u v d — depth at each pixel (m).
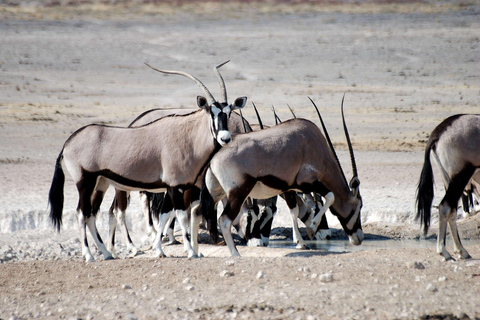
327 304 22.02
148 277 26.66
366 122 95.38
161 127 31.61
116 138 31.67
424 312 21.12
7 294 25.38
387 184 55.59
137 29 188.25
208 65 144.38
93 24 191.25
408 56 149.12
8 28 175.38
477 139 28.28
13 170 63.78
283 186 32.69
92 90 120.12
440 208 29.08
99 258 35.31
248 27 193.50
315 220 33.75
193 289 24.38
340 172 35.44
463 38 164.12
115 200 37.06
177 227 42.34
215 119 30.09
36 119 95.62
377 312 21.17
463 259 29.09
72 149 31.89
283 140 32.47
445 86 121.62
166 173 31.14
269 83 126.56
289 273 26.03
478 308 21.50
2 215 42.91
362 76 131.88
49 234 40.25
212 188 33.00
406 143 80.81
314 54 153.25
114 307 22.78
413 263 26.55
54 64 139.75
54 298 24.48
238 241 40.22
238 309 21.86
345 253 33.09
